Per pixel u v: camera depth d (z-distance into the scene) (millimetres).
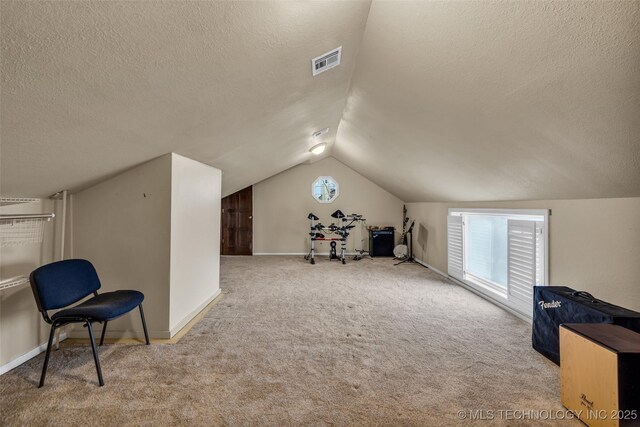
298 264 6039
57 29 997
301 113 3225
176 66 1500
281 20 1521
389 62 2279
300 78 2355
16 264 2211
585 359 1562
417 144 3465
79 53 1134
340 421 1600
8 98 1193
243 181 5617
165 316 2654
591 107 1564
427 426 1566
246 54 1681
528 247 2998
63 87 1269
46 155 1744
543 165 2320
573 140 1868
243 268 5637
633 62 1251
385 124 3471
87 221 2674
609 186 2080
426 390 1869
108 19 1048
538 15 1298
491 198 3639
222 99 2113
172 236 2707
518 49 1520
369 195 7211
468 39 1650
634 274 2078
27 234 2264
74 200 2672
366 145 4695
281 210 7148
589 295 2150
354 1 1651
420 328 2844
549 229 2812
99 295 2344
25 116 1338
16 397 1776
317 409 1693
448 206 4926
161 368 2121
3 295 2092
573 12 1199
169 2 1103
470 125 2438
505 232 3709
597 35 1229
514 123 2074
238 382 1948
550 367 2141
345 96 3350
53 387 1885
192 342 2547
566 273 2617
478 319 3078
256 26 1475
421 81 2277
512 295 3236
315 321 3018
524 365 2168
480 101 2084
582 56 1346
